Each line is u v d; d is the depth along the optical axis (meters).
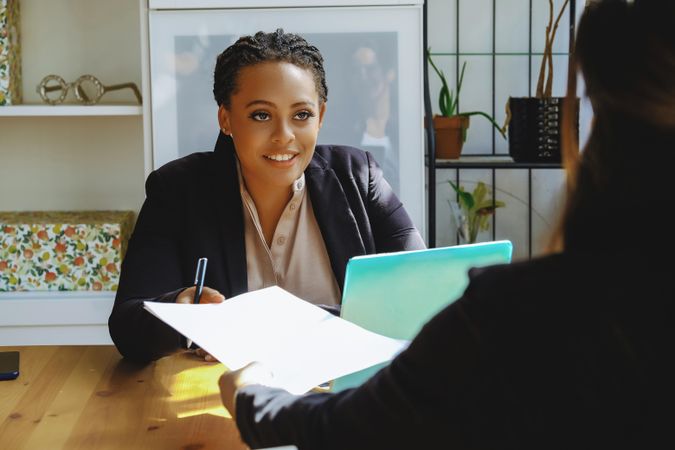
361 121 2.57
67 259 2.75
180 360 1.57
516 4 3.14
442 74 3.17
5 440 1.23
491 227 3.26
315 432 0.84
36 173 3.09
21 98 3.00
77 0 3.02
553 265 0.74
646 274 0.71
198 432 1.26
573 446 0.71
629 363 0.70
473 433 0.73
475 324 0.74
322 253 1.76
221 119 1.73
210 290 1.48
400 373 0.78
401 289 1.34
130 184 3.10
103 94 2.92
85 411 1.34
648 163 0.72
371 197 1.83
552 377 0.71
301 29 2.54
